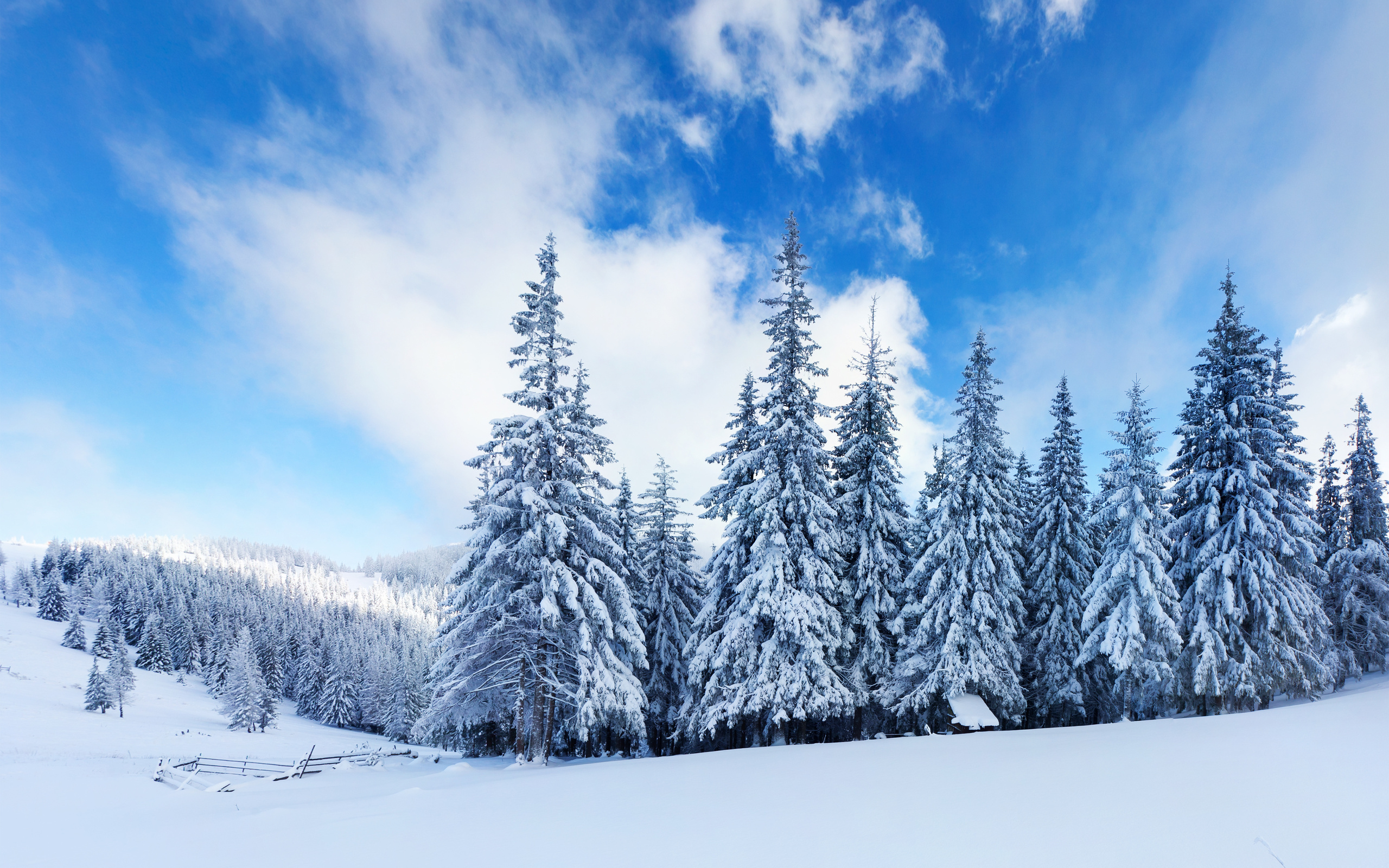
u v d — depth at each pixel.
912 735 19.61
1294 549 19.97
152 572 132.88
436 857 6.20
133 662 87.31
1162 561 20.56
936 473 27.62
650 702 23.78
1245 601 20.30
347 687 79.25
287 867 6.13
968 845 5.47
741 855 5.59
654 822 7.14
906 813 6.80
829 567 19.03
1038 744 12.10
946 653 18.97
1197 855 4.84
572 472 19.67
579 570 19.22
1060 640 23.08
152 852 7.37
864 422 22.44
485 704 19.77
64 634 95.69
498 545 17.66
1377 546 26.80
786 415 20.06
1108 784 7.65
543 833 6.95
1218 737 10.84
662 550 25.81
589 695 17.22
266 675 87.44
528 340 19.30
